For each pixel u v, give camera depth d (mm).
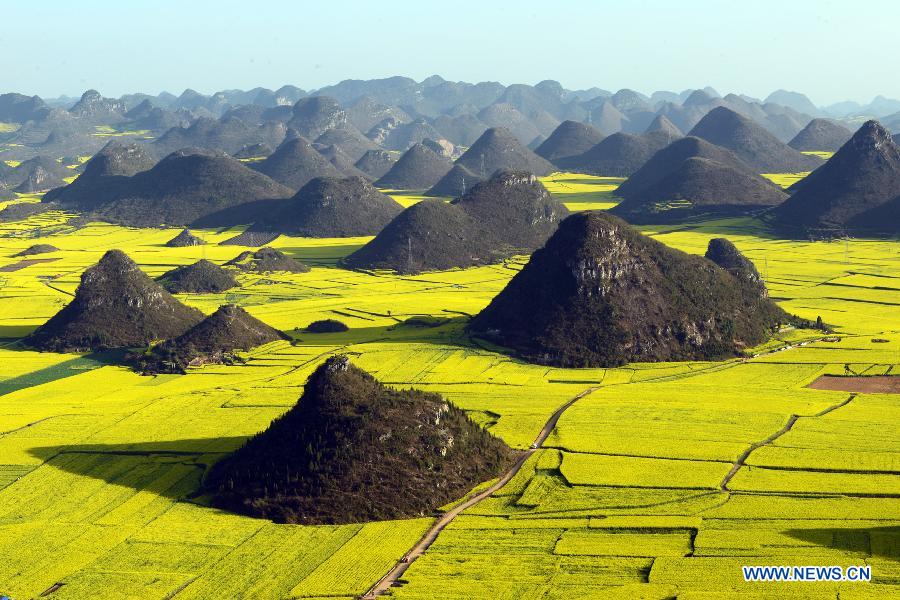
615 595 130625
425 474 173750
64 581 139000
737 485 169000
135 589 136500
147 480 178500
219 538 154250
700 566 138500
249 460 180250
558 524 156125
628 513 159125
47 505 167000
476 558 144500
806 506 159000
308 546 151250
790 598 128375
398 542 152375
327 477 170375
